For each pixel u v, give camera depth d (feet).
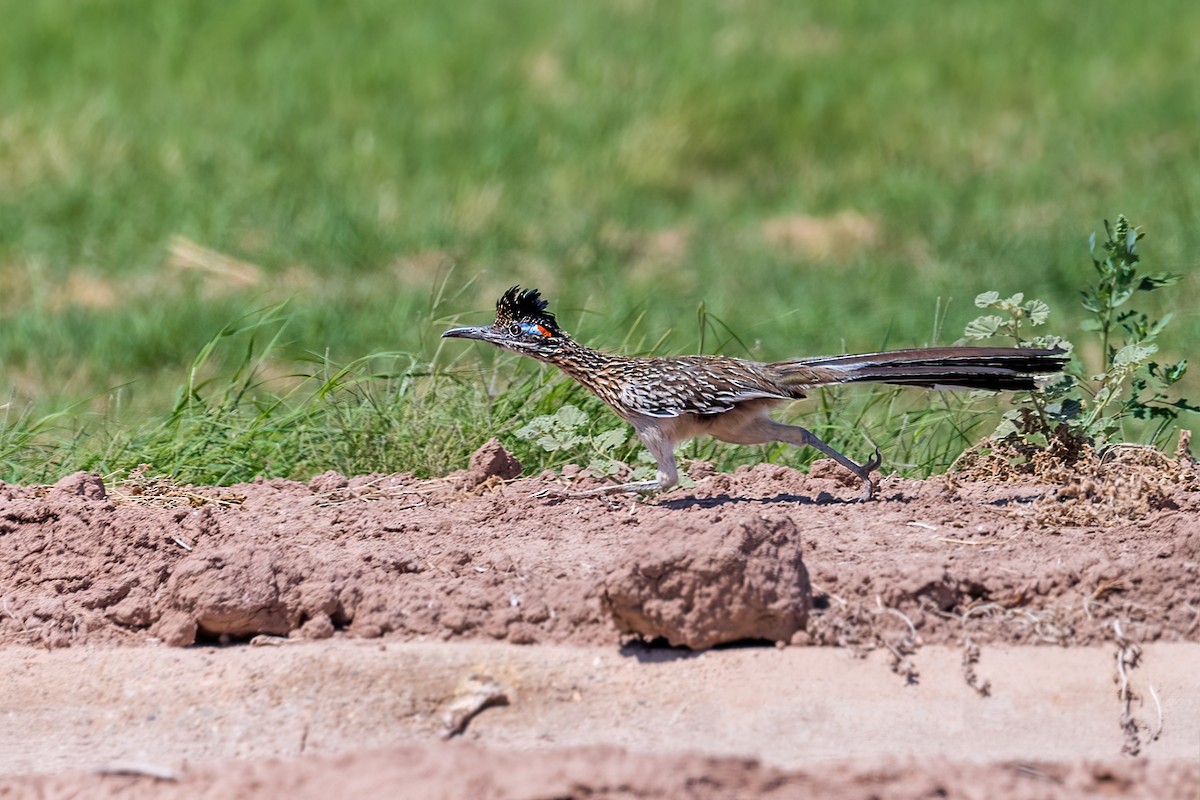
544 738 24.93
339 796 22.06
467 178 85.25
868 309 67.15
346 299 67.46
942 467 39.73
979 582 27.71
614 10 116.06
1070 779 23.12
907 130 96.17
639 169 89.71
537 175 88.74
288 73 100.27
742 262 76.13
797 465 40.06
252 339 45.57
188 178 83.35
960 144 93.91
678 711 25.40
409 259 75.31
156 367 61.93
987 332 34.86
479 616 27.66
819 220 83.61
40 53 100.63
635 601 26.27
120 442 41.34
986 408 45.19
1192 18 117.80
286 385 57.36
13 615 28.86
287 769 22.98
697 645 26.43
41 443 43.60
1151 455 34.81
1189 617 26.94
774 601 26.30
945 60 107.96
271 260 74.13
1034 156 91.25
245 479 39.29
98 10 107.45
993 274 71.10
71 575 30.22
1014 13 119.14
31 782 23.31
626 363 32.94
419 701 25.77
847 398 44.70
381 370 53.88
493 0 117.29
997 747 24.80
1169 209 78.95
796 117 96.99
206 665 27.04
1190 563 27.68
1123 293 36.47
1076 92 102.27
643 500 34.37
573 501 34.01
